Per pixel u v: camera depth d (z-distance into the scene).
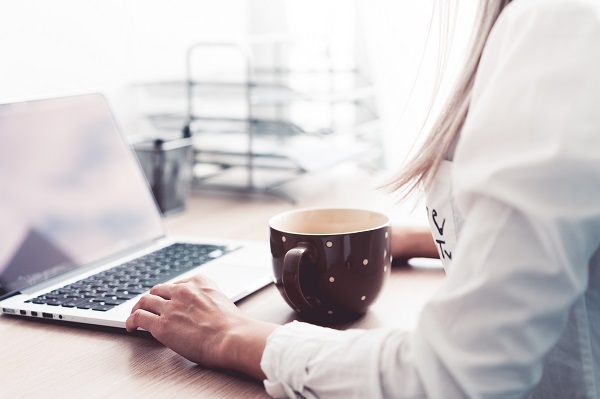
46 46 1.36
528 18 0.49
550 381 0.59
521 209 0.47
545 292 0.47
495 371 0.48
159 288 0.72
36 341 0.72
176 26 1.77
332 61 2.05
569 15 0.48
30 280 0.86
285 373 0.57
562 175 0.46
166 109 1.71
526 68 0.48
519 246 0.47
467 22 1.72
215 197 1.44
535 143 0.47
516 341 0.48
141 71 1.64
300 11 2.12
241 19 2.08
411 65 1.98
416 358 0.51
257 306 0.81
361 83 2.07
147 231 1.06
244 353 0.61
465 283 0.49
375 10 2.00
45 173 0.95
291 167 1.49
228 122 1.59
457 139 0.58
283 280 0.72
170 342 0.66
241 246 1.01
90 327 0.75
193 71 1.86
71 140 1.02
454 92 0.58
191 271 0.89
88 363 0.66
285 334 0.59
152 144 1.32
